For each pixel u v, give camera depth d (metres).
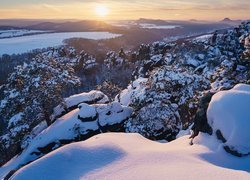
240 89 14.48
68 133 28.61
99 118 28.77
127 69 95.06
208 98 15.23
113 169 10.63
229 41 64.75
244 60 23.53
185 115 25.14
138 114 25.27
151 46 100.50
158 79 26.41
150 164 10.79
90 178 10.14
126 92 38.16
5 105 33.62
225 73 22.12
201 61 53.31
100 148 12.20
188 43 86.88
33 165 11.12
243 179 8.67
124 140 13.66
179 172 9.69
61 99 34.47
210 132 13.59
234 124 12.52
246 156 11.87
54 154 11.59
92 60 102.50
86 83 89.88
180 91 26.41
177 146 13.70
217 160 11.82
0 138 35.75
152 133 24.38
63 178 10.47
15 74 34.81
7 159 37.78
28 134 35.09
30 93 32.84
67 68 38.88
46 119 34.25
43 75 34.06
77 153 11.80
